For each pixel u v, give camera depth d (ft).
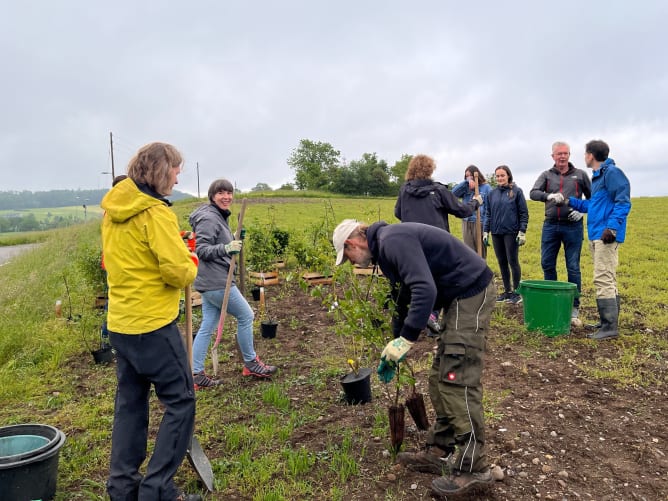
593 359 18.48
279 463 12.26
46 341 21.71
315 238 39.22
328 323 24.52
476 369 10.58
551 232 22.97
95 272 26.21
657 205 86.22
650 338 20.53
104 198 9.59
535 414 14.37
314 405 15.43
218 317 16.87
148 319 9.59
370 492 11.19
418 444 12.86
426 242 10.39
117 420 10.11
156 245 9.35
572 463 12.05
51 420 14.99
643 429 13.46
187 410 10.07
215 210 16.51
